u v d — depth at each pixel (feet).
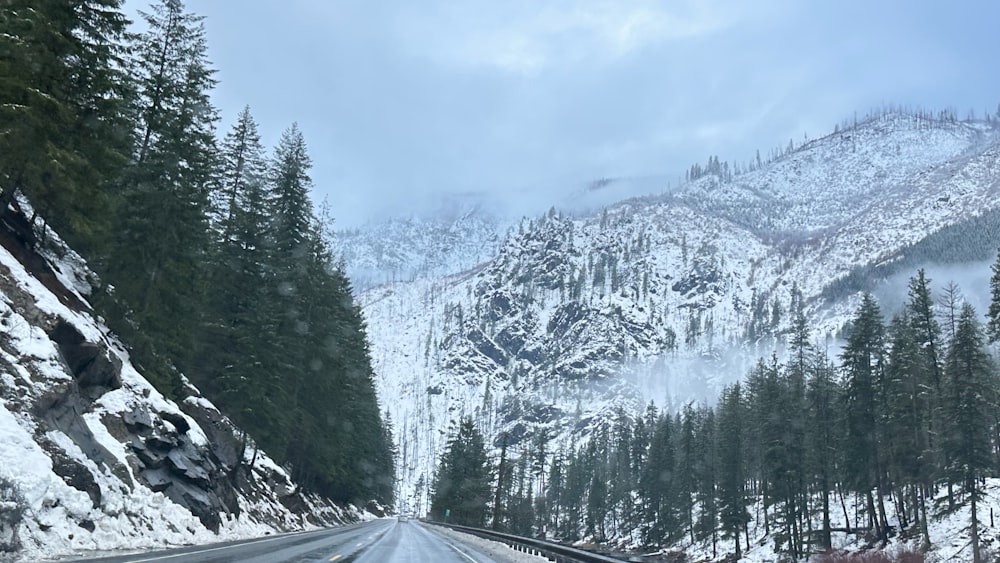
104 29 79.00
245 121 134.72
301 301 147.23
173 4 104.63
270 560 52.11
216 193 130.11
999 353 211.00
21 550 41.47
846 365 173.88
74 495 52.49
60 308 72.43
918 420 164.66
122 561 42.01
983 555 136.46
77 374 72.54
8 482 43.47
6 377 56.03
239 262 129.08
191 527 75.46
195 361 129.08
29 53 68.90
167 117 101.19
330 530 140.36
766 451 185.57
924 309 159.02
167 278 99.91
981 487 174.50
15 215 85.25
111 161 82.69
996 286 139.13
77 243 106.93
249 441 130.72
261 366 120.88
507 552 104.83
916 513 175.11
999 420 180.96
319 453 176.55
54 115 71.51
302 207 142.72
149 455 76.89
